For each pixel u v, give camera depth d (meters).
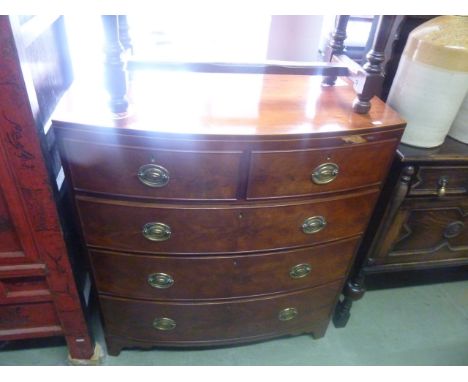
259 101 0.91
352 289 1.26
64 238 0.88
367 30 1.32
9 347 1.20
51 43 0.96
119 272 0.97
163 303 1.05
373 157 0.89
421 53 0.93
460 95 0.95
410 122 1.01
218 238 0.91
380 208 1.12
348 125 0.83
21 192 0.78
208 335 1.16
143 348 1.22
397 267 1.27
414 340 1.35
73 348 1.13
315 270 1.08
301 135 0.78
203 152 0.76
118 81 0.72
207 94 0.91
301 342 1.32
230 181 0.81
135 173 0.78
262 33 1.30
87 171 0.78
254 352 1.27
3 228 0.84
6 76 0.65
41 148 0.74
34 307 1.01
